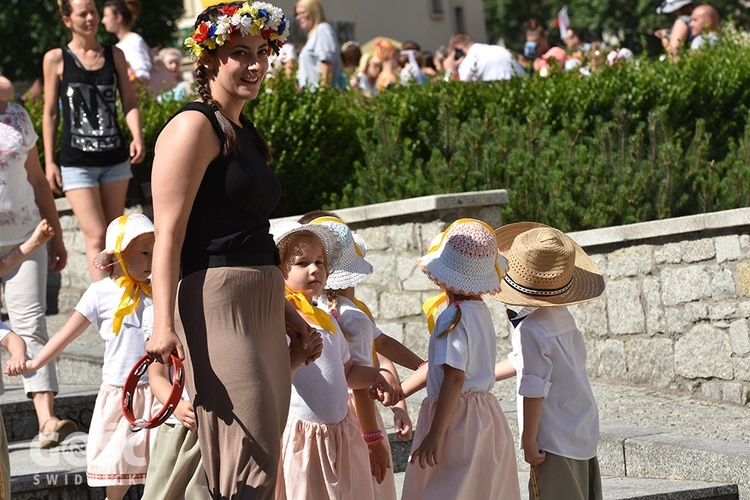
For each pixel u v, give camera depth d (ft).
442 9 134.41
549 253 18.39
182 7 94.99
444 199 29.48
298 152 36.37
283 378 15.08
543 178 32.99
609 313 29.35
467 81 37.76
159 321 14.10
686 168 34.04
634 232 28.35
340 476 17.94
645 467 22.50
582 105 35.86
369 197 34.68
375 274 31.63
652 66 38.01
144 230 20.25
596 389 28.63
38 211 24.75
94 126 30.32
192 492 18.26
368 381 18.72
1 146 23.91
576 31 56.54
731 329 26.50
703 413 25.55
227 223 14.67
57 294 39.52
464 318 17.98
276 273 15.03
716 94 37.45
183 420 17.42
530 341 18.06
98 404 20.52
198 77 15.31
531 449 17.79
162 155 14.44
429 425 18.26
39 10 89.15
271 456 14.49
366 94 39.91
